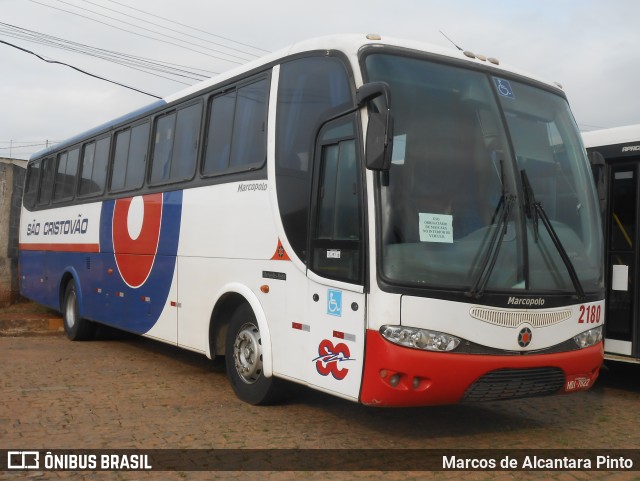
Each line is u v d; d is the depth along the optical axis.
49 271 13.38
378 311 5.27
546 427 6.61
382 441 5.96
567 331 5.90
